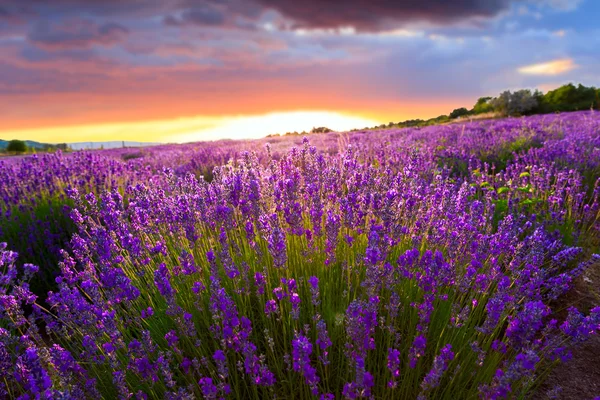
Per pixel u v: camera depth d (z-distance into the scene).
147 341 2.08
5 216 5.67
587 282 3.63
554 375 2.63
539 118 19.98
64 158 8.55
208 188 3.70
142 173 7.56
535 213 4.55
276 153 9.98
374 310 1.94
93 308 2.25
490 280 2.62
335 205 3.43
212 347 2.53
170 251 3.67
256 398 2.08
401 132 16.92
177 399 1.87
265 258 3.02
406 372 2.10
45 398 1.62
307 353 1.75
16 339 2.33
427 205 3.61
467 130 14.48
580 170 6.43
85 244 3.24
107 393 2.38
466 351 2.42
